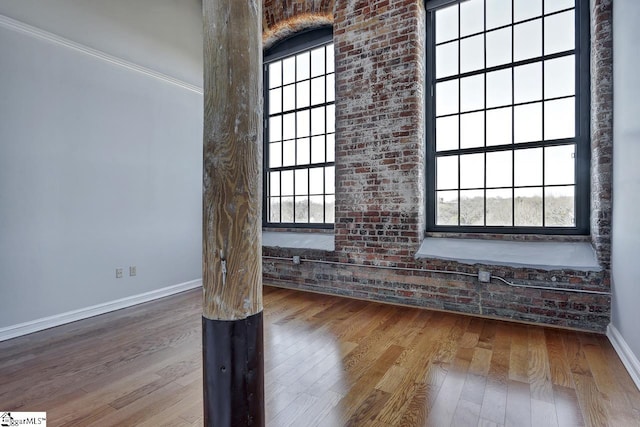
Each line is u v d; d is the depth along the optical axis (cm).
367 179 337
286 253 390
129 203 339
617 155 222
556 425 150
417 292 316
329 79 398
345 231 352
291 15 386
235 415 118
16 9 256
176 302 351
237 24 116
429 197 335
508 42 301
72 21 291
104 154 317
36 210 270
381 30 326
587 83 270
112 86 322
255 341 123
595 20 246
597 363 204
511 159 300
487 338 244
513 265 273
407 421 154
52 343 246
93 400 173
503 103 303
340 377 194
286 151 434
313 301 341
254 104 122
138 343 246
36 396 177
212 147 116
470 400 170
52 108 279
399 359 215
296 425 152
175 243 386
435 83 333
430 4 325
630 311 195
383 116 327
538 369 199
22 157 262
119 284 330
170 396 177
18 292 260
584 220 272
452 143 325
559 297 261
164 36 371
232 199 116
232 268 117
